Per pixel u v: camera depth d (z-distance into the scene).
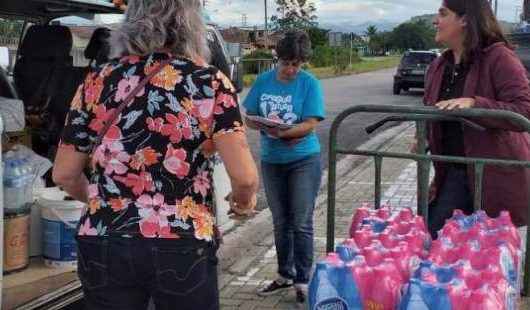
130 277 2.55
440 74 3.95
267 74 4.92
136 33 2.60
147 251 2.51
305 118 4.77
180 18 2.61
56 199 4.16
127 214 2.53
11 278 3.93
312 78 4.82
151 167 2.55
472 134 3.72
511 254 3.03
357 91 30.88
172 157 2.55
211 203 2.68
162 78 2.57
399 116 3.68
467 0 3.68
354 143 13.31
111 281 2.56
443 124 3.91
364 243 3.07
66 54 5.54
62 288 3.81
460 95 3.82
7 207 3.94
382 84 36.31
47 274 4.02
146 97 2.56
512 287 2.86
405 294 2.57
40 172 4.45
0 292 3.39
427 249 3.26
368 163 10.88
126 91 2.58
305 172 4.84
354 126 16.12
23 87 5.52
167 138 2.55
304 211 4.87
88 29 6.14
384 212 3.54
